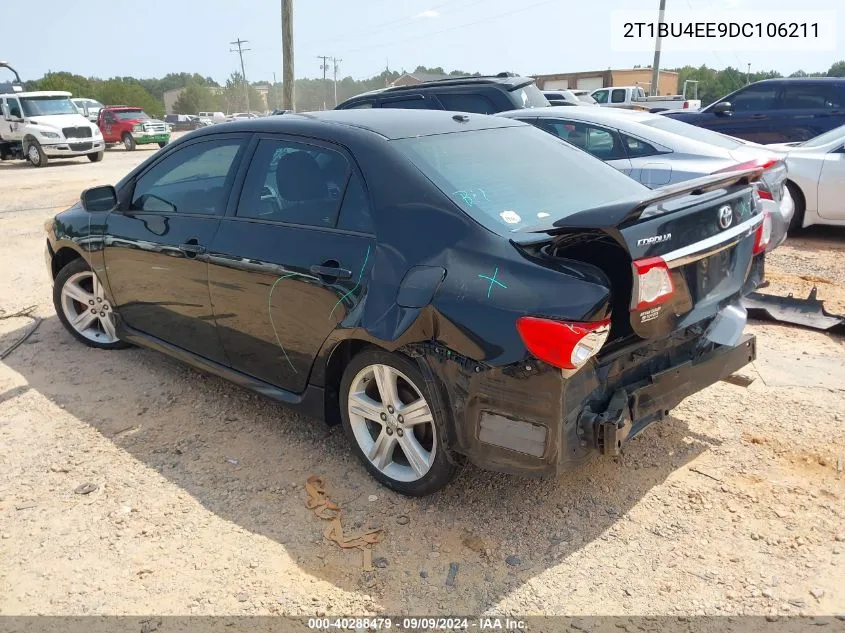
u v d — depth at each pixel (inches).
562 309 103.5
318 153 139.4
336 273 128.0
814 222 339.0
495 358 108.5
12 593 110.0
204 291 156.7
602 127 284.4
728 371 135.5
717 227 118.0
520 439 110.4
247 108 3708.2
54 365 195.3
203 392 177.2
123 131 1197.7
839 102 464.4
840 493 130.0
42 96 899.4
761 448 145.3
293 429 158.4
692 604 105.2
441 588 109.6
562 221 105.0
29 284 283.6
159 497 133.6
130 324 187.9
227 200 153.9
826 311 223.0
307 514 128.1
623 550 116.7
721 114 503.8
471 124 151.2
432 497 131.9
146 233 170.7
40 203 519.2
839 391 169.8
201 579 112.2
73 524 126.0
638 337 118.2
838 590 107.0
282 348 143.0
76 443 153.3
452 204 120.4
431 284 115.7
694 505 127.6
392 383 126.9
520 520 124.9
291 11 679.7
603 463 141.3
